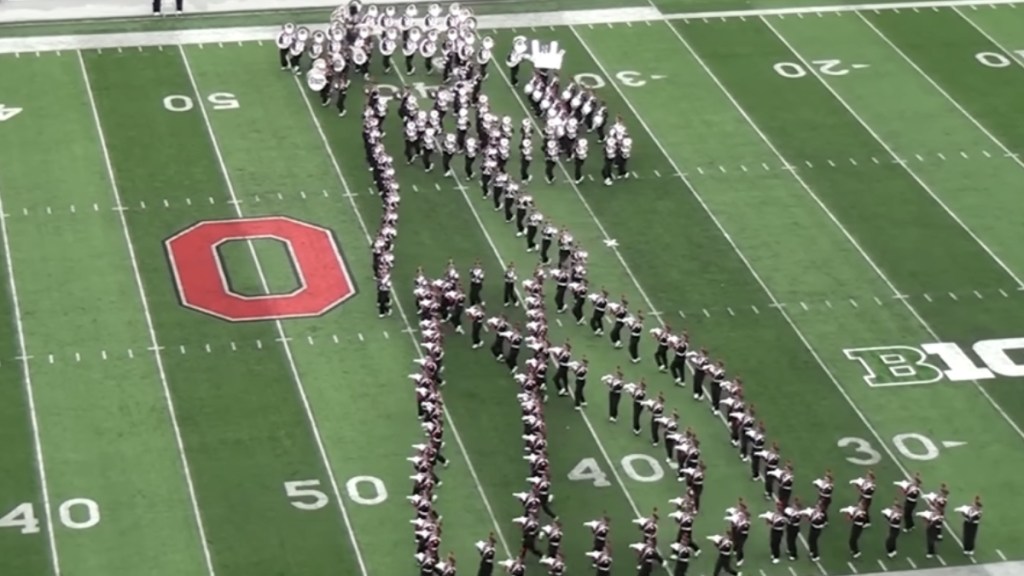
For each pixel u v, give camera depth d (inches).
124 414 2461.9
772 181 3002.0
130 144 3043.8
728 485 2375.7
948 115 3193.9
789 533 2256.4
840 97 3235.7
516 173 3004.4
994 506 2356.1
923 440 2461.9
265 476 2363.4
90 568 2210.9
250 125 3105.3
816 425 2482.8
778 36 3420.3
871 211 2933.1
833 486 2352.4
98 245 2797.7
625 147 2977.4
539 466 2310.5
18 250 2780.5
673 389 2546.8
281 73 3257.9
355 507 2316.7
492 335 2637.8
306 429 2444.6
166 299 2684.5
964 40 3420.3
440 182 2974.9
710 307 2704.2
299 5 3496.6
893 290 2751.0
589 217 2903.5
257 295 2699.3
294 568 2220.7
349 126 3112.7
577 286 2652.6
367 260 2785.4
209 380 2529.5
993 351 2628.0
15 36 3353.8
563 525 2299.5
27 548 2236.7
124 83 3216.0
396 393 2518.5
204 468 2372.0
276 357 2576.3
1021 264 2819.9
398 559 2240.4
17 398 2482.8
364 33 3248.0
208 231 2834.6
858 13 3501.5
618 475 2386.8
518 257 2805.1
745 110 3189.0
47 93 3179.1
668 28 3440.0
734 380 2539.4
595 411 2500.0
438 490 2349.9
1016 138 3134.8
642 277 2765.7
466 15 3255.4
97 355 2568.9
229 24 3415.4
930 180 3014.3
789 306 2711.6
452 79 3193.9
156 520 2287.2
